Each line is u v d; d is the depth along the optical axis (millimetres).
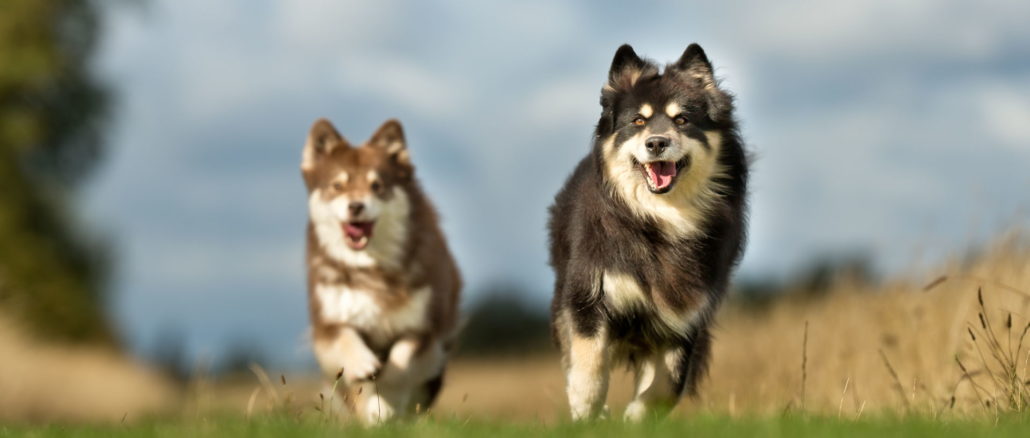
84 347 22891
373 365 7496
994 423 4785
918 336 8383
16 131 26500
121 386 18172
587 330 6535
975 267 8719
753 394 9469
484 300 19000
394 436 4703
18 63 26609
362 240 7824
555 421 5785
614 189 6547
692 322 6590
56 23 27984
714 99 6762
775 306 13164
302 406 6477
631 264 6477
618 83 6832
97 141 28750
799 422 4711
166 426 5406
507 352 18656
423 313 8078
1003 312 7262
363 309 7859
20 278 23953
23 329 17484
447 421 5449
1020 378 6395
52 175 27953
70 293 24688
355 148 8492
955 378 7441
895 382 8047
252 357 10758
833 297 11266
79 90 28250
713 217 6652
